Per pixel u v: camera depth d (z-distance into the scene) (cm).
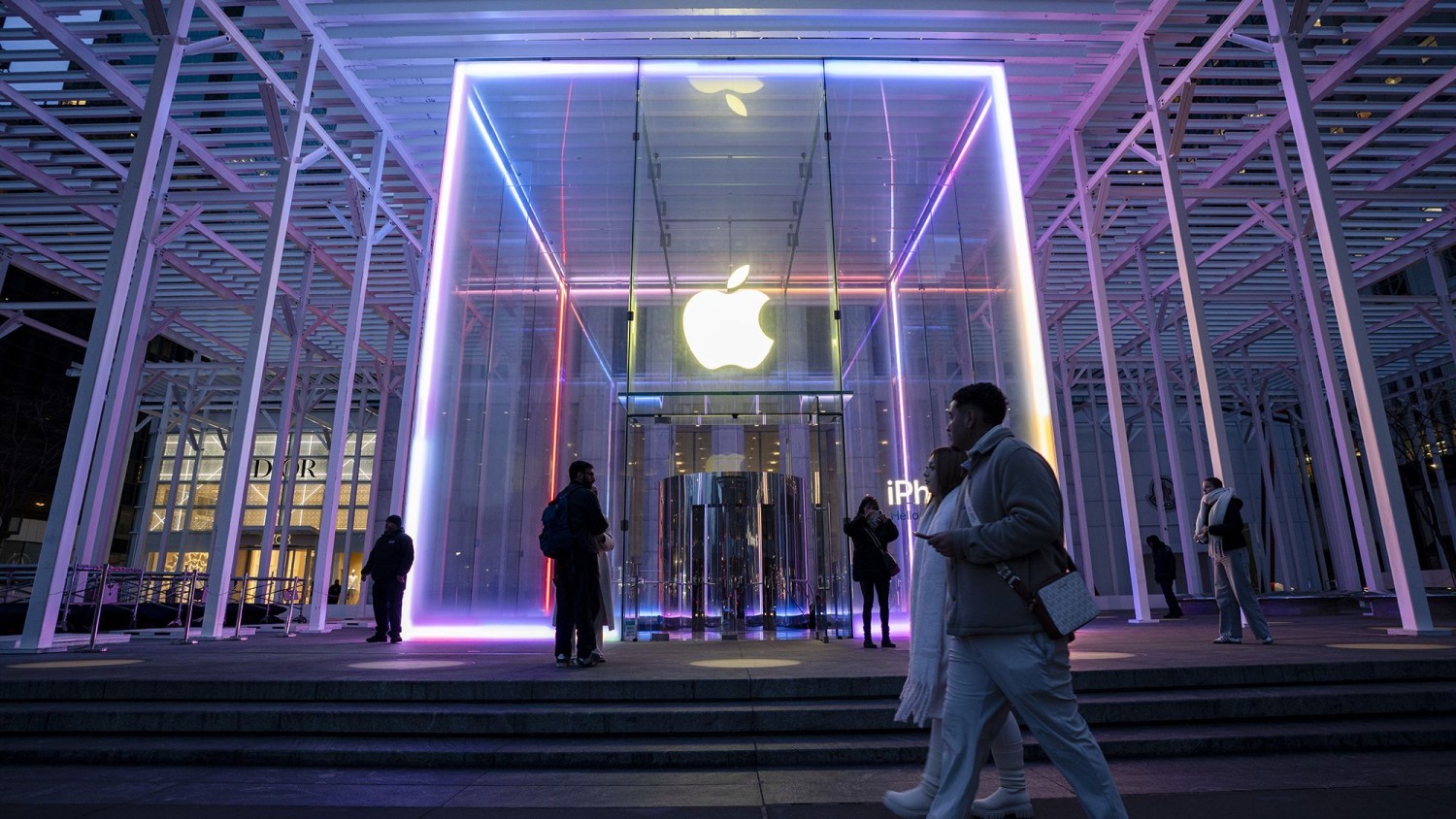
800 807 348
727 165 1199
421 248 1672
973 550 257
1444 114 1477
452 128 1206
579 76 1231
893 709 480
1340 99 1438
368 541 2409
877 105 1224
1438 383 2609
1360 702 487
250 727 479
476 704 515
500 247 1168
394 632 1024
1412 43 1339
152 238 1367
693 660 706
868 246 1170
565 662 655
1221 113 1411
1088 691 520
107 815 340
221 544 1038
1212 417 1097
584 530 687
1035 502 254
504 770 428
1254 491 3144
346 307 2209
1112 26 1225
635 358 1130
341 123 1446
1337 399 1403
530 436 1109
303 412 2533
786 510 1094
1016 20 1211
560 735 473
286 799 370
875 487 1111
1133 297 2347
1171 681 528
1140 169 1614
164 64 958
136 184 915
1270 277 2212
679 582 1080
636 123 1214
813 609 1068
